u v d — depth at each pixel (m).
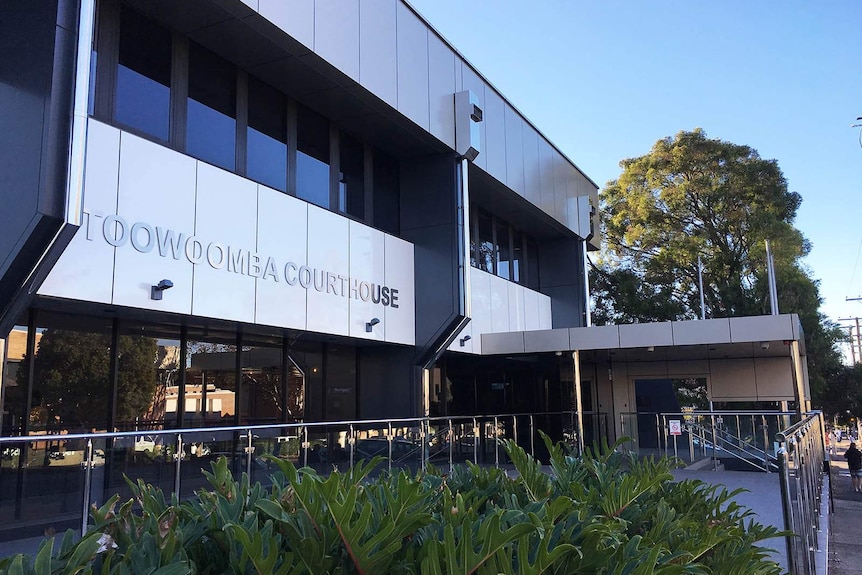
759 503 12.02
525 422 16.48
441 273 14.89
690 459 17.47
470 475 4.53
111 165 8.70
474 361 19.67
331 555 2.62
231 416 11.73
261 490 3.43
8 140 7.47
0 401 7.40
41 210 7.06
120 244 8.72
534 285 23.36
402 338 14.46
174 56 10.26
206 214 10.06
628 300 34.94
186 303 9.60
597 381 23.12
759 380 21.27
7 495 6.01
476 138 15.32
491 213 20.38
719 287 33.75
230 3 9.65
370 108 13.07
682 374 22.16
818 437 15.95
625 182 37.38
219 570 2.69
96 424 9.56
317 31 11.16
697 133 35.72
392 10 13.34
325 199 13.27
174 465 7.43
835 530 12.23
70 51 7.49
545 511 3.11
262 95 11.97
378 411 14.74
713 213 34.84
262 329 11.58
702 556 3.80
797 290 32.72
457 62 15.66
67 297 8.03
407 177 15.61
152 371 10.45
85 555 2.30
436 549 2.48
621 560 2.90
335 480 2.71
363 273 13.49
